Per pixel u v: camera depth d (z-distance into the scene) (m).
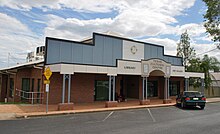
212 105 21.47
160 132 8.78
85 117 12.55
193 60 33.53
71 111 14.00
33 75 19.02
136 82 24.64
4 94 25.70
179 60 28.64
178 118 12.74
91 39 20.88
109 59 20.84
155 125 10.36
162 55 26.23
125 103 20.11
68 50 18.25
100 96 20.70
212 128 9.74
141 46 23.84
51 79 17.22
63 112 13.44
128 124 10.52
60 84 17.73
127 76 25.70
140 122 11.19
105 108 16.05
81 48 19.03
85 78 19.41
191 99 17.70
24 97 18.81
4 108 14.14
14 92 21.83
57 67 15.06
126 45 22.36
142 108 17.70
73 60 18.45
